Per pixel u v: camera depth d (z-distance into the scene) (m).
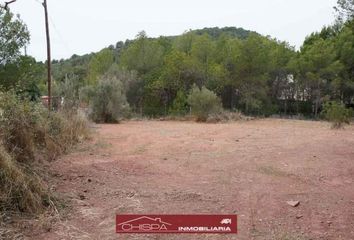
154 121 18.97
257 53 25.94
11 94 5.77
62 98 11.71
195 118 19.08
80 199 4.19
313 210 3.87
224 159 6.54
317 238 3.18
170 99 25.59
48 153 6.25
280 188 4.67
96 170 5.62
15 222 3.43
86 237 3.21
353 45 27.97
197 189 4.62
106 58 32.06
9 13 16.94
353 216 3.70
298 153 7.05
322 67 27.30
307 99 29.91
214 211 3.83
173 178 5.19
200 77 25.19
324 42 28.14
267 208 3.92
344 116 13.57
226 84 26.38
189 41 36.25
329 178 5.16
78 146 7.96
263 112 26.77
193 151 7.45
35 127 6.02
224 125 15.33
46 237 3.19
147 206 3.99
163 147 8.05
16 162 4.34
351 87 27.30
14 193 3.71
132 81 25.33
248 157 6.69
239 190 4.58
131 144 8.56
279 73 29.69
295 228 3.39
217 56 28.94
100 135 10.41
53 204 3.85
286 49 31.67
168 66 25.02
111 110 16.72
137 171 5.61
